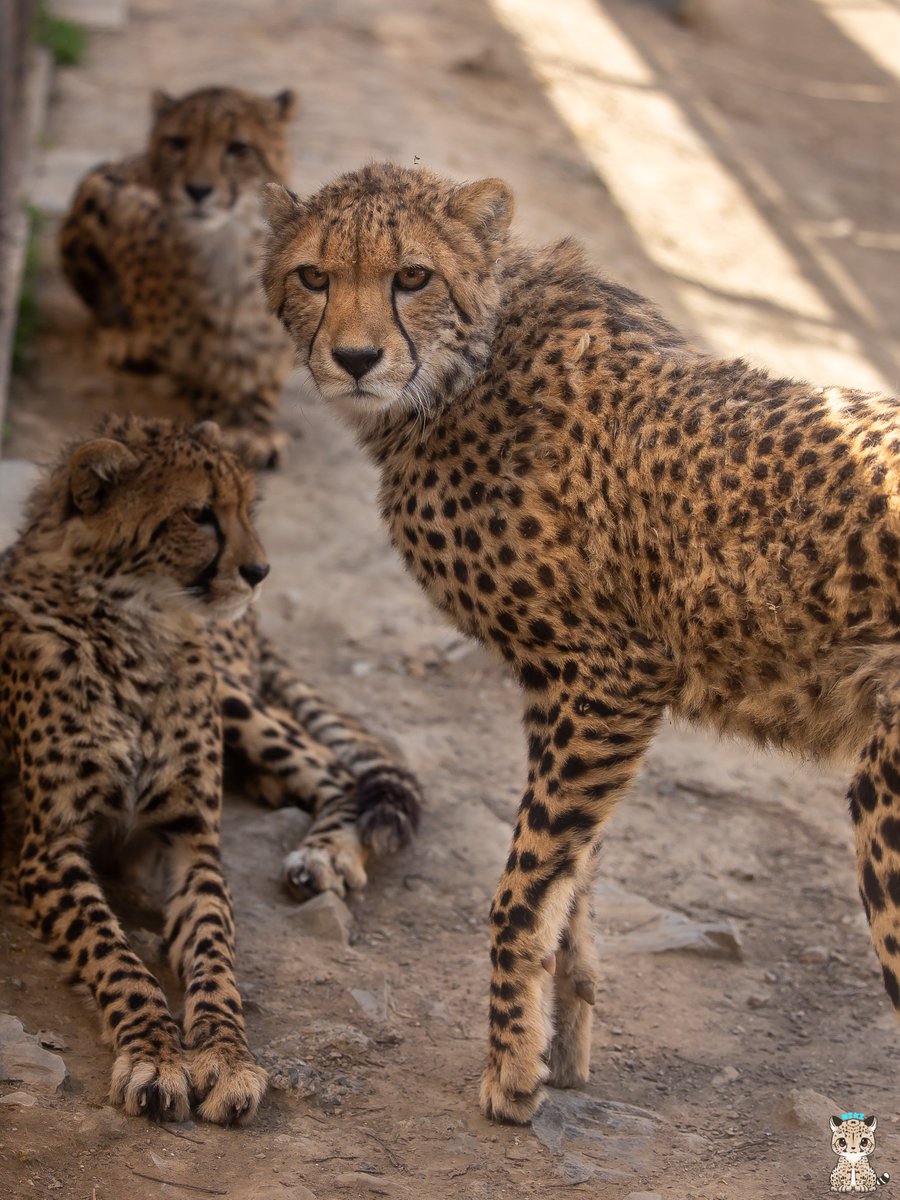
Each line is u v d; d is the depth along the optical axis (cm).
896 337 1816
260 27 2408
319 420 1395
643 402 636
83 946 685
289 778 875
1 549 957
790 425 595
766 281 1906
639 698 639
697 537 603
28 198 1625
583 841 645
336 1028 685
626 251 1834
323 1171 591
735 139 2419
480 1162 609
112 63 2173
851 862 894
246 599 765
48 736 729
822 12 3319
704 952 789
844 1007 761
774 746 641
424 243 679
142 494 746
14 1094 599
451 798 911
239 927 762
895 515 554
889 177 2448
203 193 1263
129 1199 556
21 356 1356
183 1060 629
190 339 1307
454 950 777
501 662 693
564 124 2258
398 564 1170
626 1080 691
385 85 2178
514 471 654
